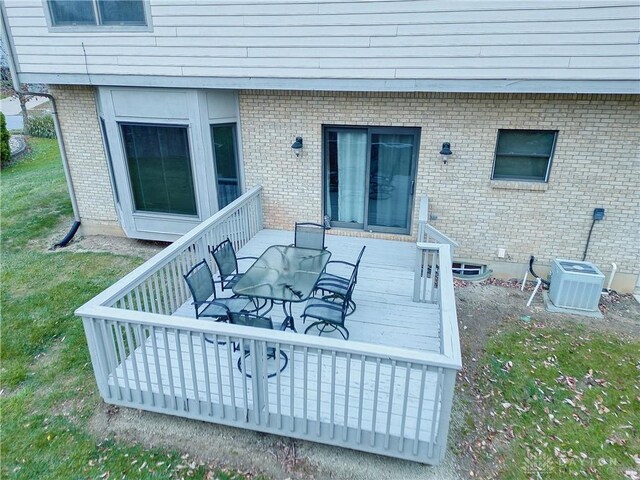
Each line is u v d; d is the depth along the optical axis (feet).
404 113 22.97
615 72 18.24
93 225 30.68
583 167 21.59
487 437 13.96
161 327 12.51
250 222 25.67
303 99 24.04
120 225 30.12
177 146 24.85
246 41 21.63
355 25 20.26
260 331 11.84
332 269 22.21
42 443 13.65
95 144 27.94
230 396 13.52
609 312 21.35
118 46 23.07
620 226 22.15
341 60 20.97
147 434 14.07
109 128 25.09
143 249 28.55
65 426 14.33
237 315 13.03
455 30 19.29
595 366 17.37
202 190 25.27
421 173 23.89
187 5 21.54
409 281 21.08
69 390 15.97
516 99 21.18
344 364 14.96
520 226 23.50
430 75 20.24
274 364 15.06
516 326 20.11
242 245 24.66
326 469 12.85
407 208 25.54
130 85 23.71
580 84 18.78
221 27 21.63
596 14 17.65
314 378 14.32
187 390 13.87
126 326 12.86
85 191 29.63
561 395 15.79
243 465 12.97
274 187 26.55
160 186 26.13
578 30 18.03
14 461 13.00
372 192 25.67
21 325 19.90
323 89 21.68
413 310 18.51
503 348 18.48
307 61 21.36
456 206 24.06
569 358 17.84
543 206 22.81
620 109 20.18
